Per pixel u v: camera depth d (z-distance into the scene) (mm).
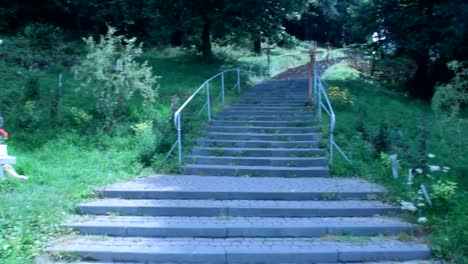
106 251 6039
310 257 6039
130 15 26531
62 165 9484
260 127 11922
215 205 7465
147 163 10023
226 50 27688
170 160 10055
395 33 19328
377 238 6598
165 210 7363
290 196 7910
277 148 10680
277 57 30484
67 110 12422
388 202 7652
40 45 19531
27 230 6402
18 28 22906
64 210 7289
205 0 22469
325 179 9102
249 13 22328
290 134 11344
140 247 6199
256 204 7582
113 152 10344
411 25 18453
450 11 15984
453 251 6039
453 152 8828
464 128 8938
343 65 26734
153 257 6012
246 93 16797
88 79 11984
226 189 8094
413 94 20391
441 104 9695
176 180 8930
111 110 11789
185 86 16719
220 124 12414
